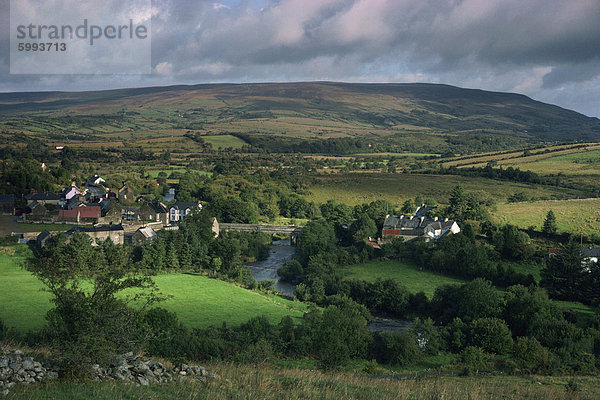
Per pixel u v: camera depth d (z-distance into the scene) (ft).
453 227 491.31
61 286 88.89
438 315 291.58
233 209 557.33
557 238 441.27
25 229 417.49
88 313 85.30
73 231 380.78
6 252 353.51
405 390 110.22
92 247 361.30
